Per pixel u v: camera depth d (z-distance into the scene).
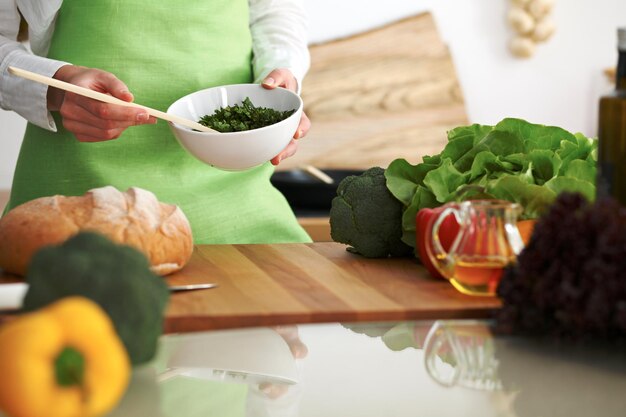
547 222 0.96
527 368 0.88
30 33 1.74
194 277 1.29
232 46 1.78
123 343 0.80
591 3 3.62
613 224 0.92
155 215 1.28
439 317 1.12
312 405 0.79
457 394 0.82
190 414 0.75
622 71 1.09
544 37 3.52
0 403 0.64
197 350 0.91
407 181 1.41
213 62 1.75
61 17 1.71
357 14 3.40
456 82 3.43
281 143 1.51
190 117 1.59
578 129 3.68
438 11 3.47
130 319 0.80
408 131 3.35
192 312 1.09
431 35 3.44
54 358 0.65
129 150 1.71
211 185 1.75
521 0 3.49
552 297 0.94
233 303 1.14
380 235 1.41
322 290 1.21
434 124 3.39
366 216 1.41
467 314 1.12
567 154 1.39
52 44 1.73
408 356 0.91
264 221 1.78
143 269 0.83
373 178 1.44
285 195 2.99
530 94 3.62
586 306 0.92
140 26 1.70
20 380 0.63
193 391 0.80
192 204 1.72
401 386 0.83
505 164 1.36
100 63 1.69
